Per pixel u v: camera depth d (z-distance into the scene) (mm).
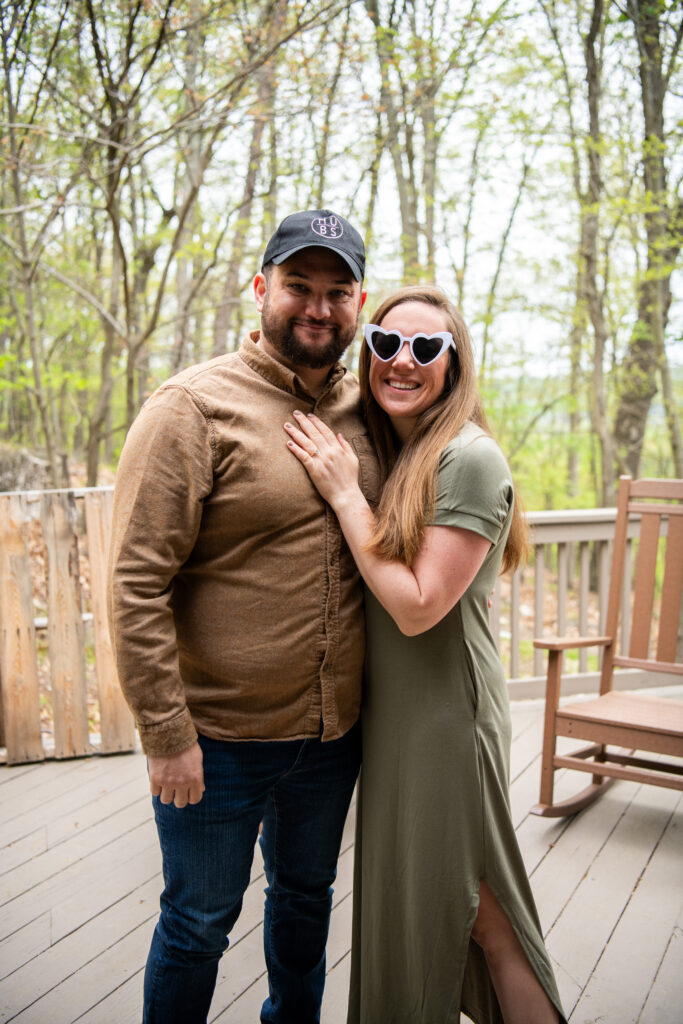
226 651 1418
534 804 2859
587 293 8352
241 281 6910
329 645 1470
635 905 2268
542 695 3859
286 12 4363
